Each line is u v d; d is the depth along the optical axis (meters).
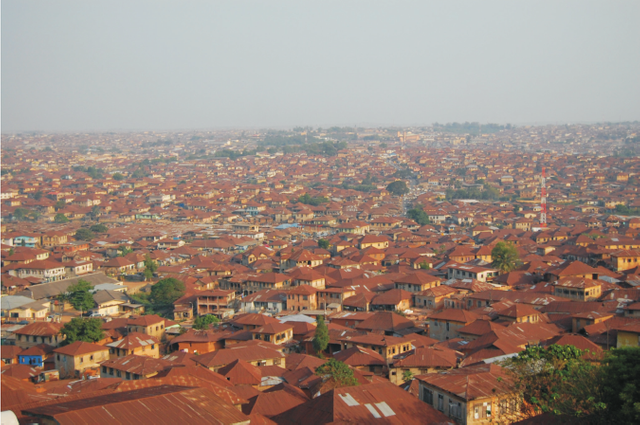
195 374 97.44
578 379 68.75
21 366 126.50
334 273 194.88
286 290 182.38
